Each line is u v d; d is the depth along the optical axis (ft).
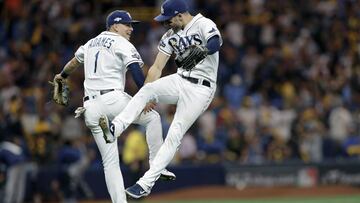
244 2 243.81
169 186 187.21
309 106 205.87
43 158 183.62
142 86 95.91
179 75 94.22
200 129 193.67
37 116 198.59
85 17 243.60
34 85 219.41
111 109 97.50
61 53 230.68
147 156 173.99
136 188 90.89
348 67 220.64
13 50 233.76
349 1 245.45
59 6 245.45
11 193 171.94
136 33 237.45
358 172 190.19
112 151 99.30
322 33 233.76
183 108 93.61
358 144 194.90
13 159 171.32
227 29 233.35
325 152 196.85
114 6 250.78
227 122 196.44
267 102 207.10
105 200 184.24
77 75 212.23
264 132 197.67
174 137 92.94
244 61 222.48
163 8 93.86
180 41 93.91
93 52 98.58
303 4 242.99
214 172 188.34
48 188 182.09
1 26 245.65
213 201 179.63
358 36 235.81
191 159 189.88
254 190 188.14
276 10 241.55
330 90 212.02
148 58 222.48
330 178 190.29
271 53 223.92
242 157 192.44
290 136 197.06
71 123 187.73
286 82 215.72
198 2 240.94
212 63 93.86
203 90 93.71
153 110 97.91
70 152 180.55
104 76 97.91
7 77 215.72
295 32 233.55
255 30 233.76
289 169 189.98
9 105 199.31
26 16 245.45
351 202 168.14
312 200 174.70
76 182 180.96
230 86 212.23
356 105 206.49
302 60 223.30
